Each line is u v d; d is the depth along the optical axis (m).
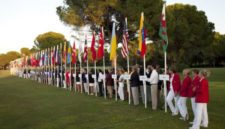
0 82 53.19
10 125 15.09
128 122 14.28
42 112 18.55
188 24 56.47
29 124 15.08
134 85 19.53
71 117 16.33
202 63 93.38
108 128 13.26
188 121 14.00
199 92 12.09
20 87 39.69
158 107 18.22
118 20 40.66
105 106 19.62
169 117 15.03
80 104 21.08
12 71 89.75
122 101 21.72
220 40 89.12
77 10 40.41
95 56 26.50
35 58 58.47
